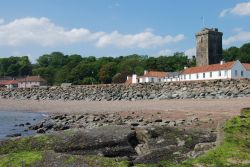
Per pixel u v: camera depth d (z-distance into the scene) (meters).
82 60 186.25
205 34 94.44
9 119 36.47
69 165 7.28
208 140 11.61
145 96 60.19
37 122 32.69
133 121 26.12
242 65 81.50
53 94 74.88
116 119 28.64
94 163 7.29
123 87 68.06
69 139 11.16
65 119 31.95
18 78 193.12
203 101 44.84
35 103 59.75
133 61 164.88
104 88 70.00
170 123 22.69
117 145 11.30
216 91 53.91
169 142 11.52
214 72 83.94
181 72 98.88
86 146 10.96
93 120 29.42
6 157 7.84
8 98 76.44
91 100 62.53
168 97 56.16
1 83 168.88
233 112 28.86
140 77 112.50
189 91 57.22
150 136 12.01
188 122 22.62
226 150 7.40
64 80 158.62
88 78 146.00
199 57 96.88
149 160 9.22
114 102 53.81
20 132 25.42
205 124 20.86
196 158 7.20
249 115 11.95
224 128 9.55
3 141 11.12
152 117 28.39
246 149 7.53
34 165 7.39
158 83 63.69
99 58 186.25
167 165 7.81
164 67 150.25
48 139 11.18
